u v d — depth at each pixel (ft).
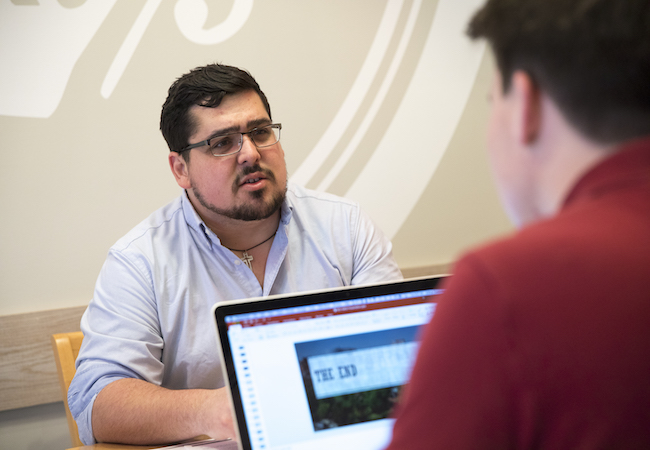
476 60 8.80
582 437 1.13
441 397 1.22
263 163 4.17
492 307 1.20
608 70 1.22
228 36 7.32
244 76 4.30
